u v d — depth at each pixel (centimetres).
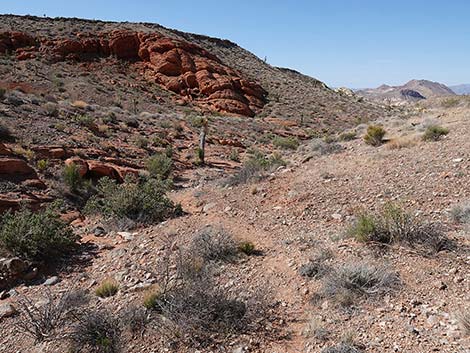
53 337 507
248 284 595
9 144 1502
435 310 457
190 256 688
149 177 1639
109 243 870
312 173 1203
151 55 5988
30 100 2353
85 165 1492
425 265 557
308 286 561
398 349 403
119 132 2386
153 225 954
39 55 5259
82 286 668
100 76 5300
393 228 645
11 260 699
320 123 5144
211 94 5588
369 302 496
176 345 464
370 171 1091
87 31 6156
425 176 946
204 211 1035
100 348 473
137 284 630
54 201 1227
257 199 1056
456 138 1234
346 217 809
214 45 8162
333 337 443
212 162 2311
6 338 530
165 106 4919
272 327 482
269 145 3238
